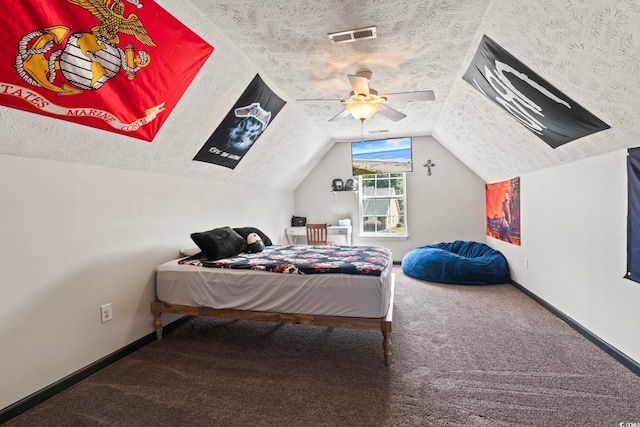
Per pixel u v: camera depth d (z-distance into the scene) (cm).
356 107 291
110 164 238
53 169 199
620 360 224
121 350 245
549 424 164
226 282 258
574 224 285
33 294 188
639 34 139
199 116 272
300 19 212
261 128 367
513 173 418
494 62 242
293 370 224
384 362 232
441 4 198
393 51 258
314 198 634
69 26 154
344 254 323
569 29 165
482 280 438
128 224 255
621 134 208
